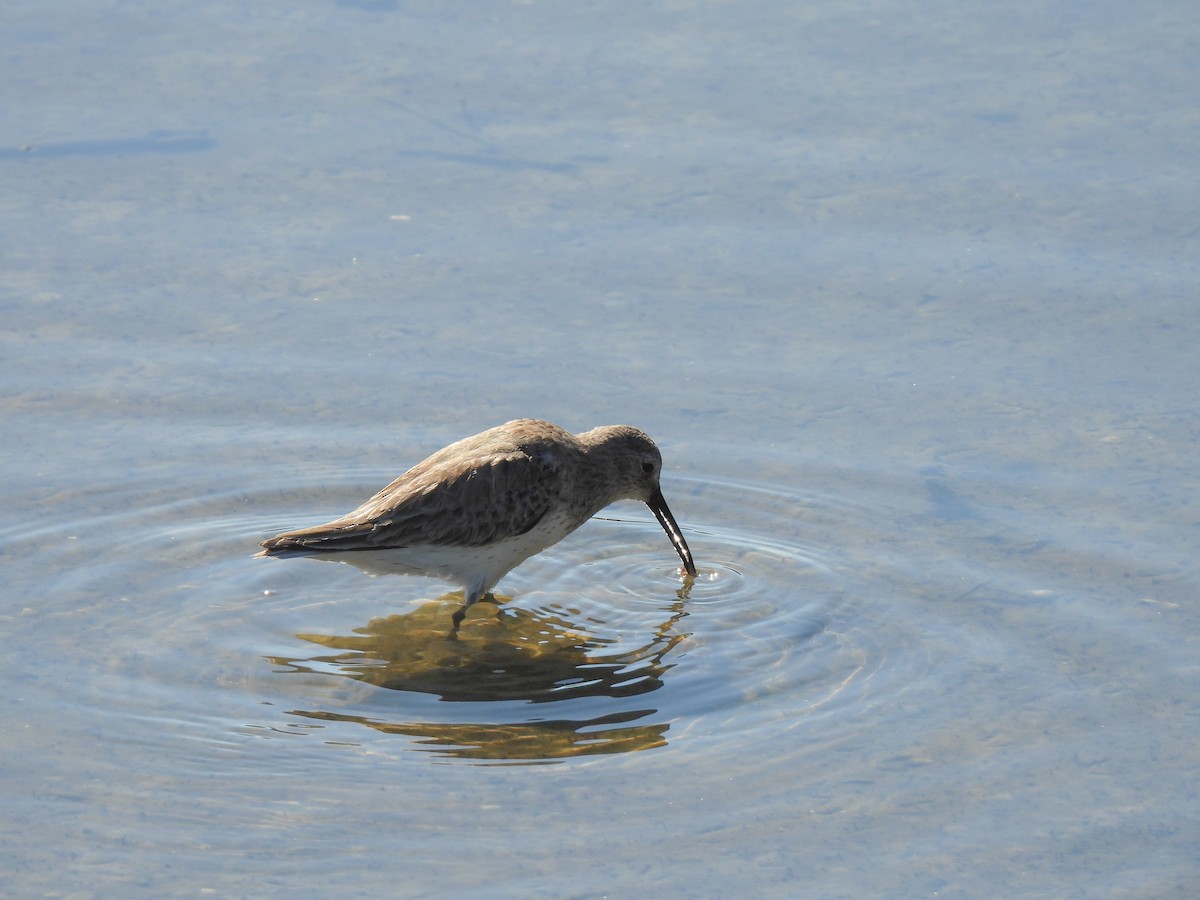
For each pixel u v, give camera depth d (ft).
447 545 41.63
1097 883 31.37
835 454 48.98
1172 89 66.54
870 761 35.32
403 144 64.23
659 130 65.00
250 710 37.27
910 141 64.08
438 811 33.37
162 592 42.47
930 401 51.24
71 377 51.49
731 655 40.14
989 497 46.68
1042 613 41.24
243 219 59.82
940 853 32.22
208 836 32.35
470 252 58.44
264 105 66.28
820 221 59.88
